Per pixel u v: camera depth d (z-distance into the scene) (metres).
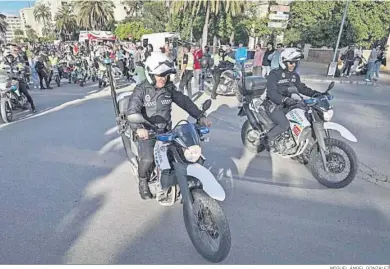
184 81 9.28
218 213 2.52
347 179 3.88
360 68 16.92
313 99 3.98
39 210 3.44
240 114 5.38
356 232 3.11
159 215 3.36
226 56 12.46
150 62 2.89
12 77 7.52
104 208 3.49
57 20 73.88
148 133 2.83
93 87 12.27
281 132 4.30
